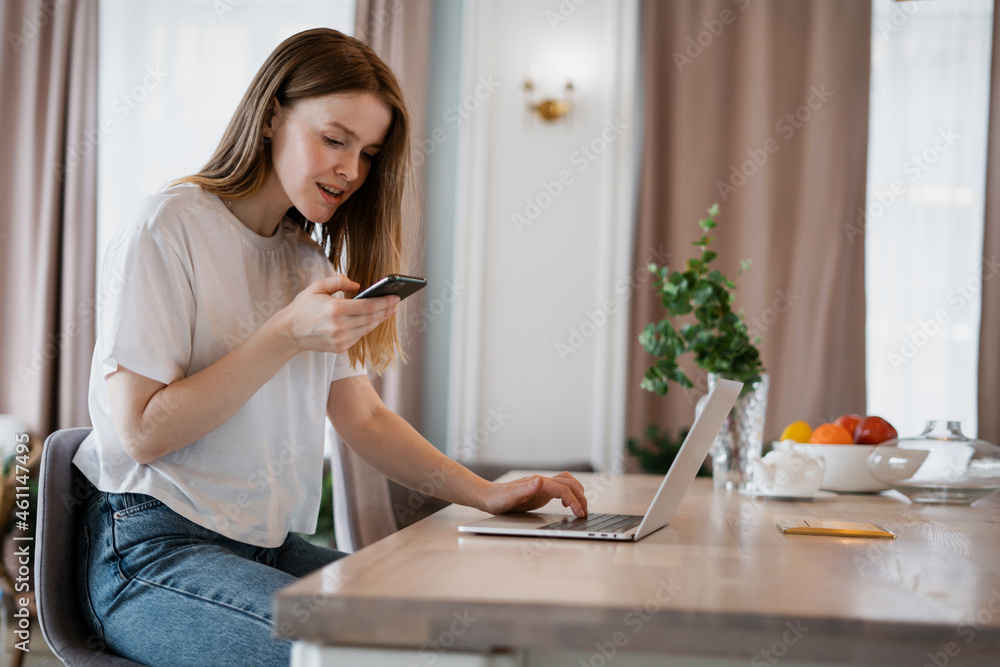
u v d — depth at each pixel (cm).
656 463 312
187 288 111
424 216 350
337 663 58
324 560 124
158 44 364
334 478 162
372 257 139
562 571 70
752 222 339
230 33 366
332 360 131
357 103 117
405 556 76
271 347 101
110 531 104
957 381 343
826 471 165
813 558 81
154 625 96
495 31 356
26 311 346
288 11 365
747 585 66
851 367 334
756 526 106
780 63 341
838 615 55
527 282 353
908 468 139
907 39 349
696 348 162
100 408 110
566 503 112
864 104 338
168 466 108
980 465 137
